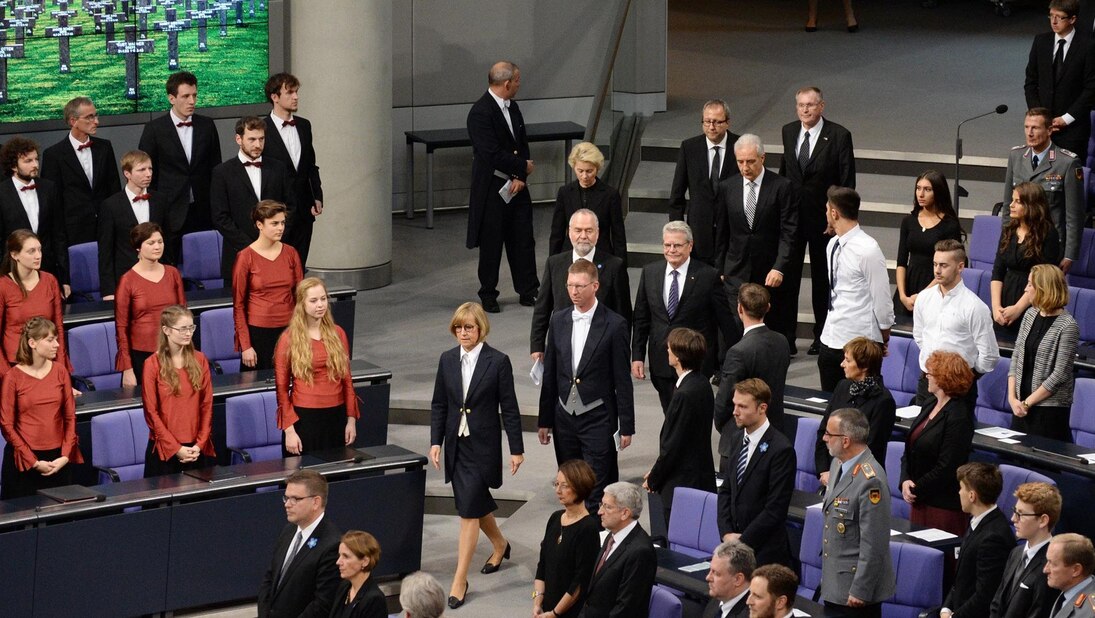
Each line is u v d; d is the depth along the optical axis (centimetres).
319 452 1662
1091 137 2277
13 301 1780
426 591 1202
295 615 1408
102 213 1972
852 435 1333
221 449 1750
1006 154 2456
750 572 1256
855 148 2516
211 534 1566
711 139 1989
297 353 1662
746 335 1603
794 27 3584
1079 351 1817
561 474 1376
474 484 1616
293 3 2423
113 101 2503
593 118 2409
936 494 1492
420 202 2995
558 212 1980
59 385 1634
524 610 1588
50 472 1619
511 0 2977
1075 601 1255
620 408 1656
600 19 3036
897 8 3775
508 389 1634
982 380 1784
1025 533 1306
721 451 1502
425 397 2017
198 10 2542
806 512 1440
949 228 1898
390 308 2405
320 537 1411
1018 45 3322
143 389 1638
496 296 2372
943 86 2958
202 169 2183
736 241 1948
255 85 2627
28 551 1472
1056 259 1850
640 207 2512
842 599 1341
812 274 2072
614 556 1341
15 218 1975
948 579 1423
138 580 1534
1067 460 1549
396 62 2912
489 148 2317
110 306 1969
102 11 2461
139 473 1677
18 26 2388
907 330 1866
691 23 3647
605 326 1647
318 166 2455
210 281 2139
